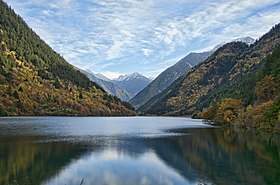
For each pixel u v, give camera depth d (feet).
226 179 128.77
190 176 134.31
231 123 473.67
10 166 152.66
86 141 264.11
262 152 195.11
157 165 157.99
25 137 290.56
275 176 133.18
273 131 284.20
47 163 161.17
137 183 124.77
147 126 501.97
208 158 177.27
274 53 512.63
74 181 126.93
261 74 526.57
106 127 467.93
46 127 439.22
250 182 124.06
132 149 214.28
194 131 382.83
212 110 611.06
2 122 539.29
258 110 355.36
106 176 135.33
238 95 595.06
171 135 326.03
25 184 122.01
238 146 225.76
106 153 195.52
